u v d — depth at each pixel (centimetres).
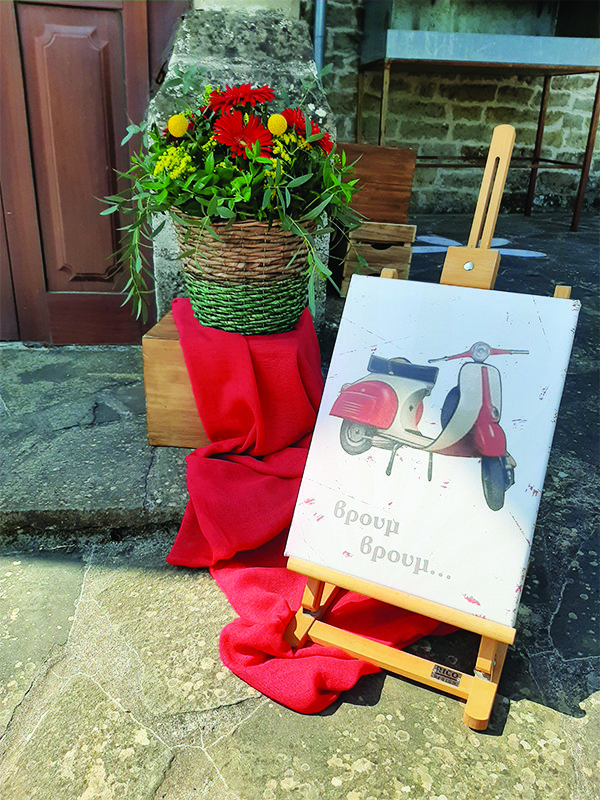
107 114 254
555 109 606
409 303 140
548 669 141
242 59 244
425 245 474
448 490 129
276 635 139
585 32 525
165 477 192
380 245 338
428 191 619
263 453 199
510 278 387
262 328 193
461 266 139
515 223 572
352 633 142
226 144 166
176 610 155
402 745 124
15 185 259
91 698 131
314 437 140
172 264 258
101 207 266
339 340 143
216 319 192
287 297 192
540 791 116
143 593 160
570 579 166
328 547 134
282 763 119
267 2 249
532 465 124
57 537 179
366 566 131
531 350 129
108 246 272
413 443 133
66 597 158
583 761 121
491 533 124
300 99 245
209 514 169
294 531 137
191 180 164
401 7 530
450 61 474
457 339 134
